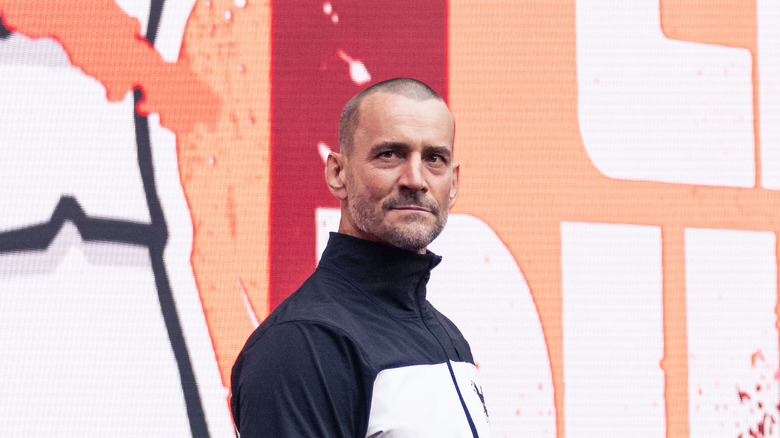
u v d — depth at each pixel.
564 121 7.16
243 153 6.63
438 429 3.37
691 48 7.46
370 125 3.66
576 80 7.23
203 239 6.49
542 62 7.18
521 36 7.18
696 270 7.24
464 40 7.09
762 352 7.25
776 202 7.47
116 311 6.26
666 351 7.09
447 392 3.51
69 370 6.13
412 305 3.76
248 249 6.55
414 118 3.63
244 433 3.20
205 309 6.43
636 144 7.27
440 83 7.02
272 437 3.08
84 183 6.34
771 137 7.52
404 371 3.41
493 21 7.15
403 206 3.60
